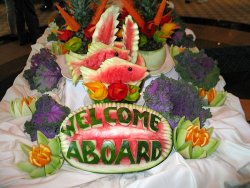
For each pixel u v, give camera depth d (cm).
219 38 393
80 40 135
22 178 102
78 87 135
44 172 105
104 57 115
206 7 541
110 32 119
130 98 114
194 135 109
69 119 111
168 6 221
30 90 157
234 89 269
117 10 118
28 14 388
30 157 105
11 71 326
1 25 493
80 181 102
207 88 142
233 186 105
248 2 560
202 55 148
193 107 120
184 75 142
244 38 393
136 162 104
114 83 111
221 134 121
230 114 132
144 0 146
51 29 219
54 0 555
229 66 298
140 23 137
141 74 113
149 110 113
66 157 106
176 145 110
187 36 198
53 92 147
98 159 104
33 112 134
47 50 169
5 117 136
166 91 117
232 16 483
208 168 106
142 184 97
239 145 116
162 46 143
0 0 609
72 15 158
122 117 108
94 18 134
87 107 112
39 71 148
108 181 104
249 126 128
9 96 152
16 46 398
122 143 104
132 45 119
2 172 106
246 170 117
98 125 107
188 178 101
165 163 106
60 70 149
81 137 106
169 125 112
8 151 113
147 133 107
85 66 117
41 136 112
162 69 146
